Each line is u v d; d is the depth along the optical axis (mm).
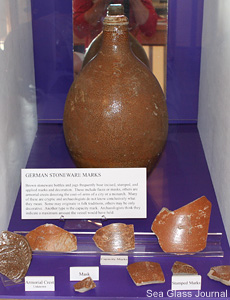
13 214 1430
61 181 1274
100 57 1322
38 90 1895
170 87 1930
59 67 1871
